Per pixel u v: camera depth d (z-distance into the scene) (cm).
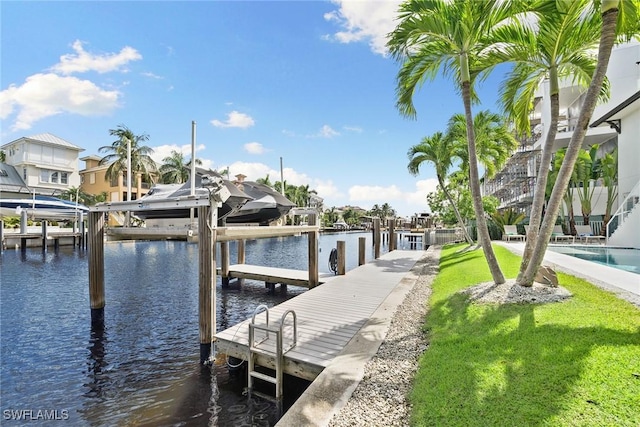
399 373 373
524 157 2653
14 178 3366
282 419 292
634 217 1326
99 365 593
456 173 2081
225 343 527
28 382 534
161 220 879
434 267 1148
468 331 433
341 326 570
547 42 557
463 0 548
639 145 1488
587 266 776
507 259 920
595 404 244
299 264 1967
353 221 7269
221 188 606
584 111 465
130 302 1025
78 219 2884
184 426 417
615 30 452
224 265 1249
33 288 1234
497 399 273
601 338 334
